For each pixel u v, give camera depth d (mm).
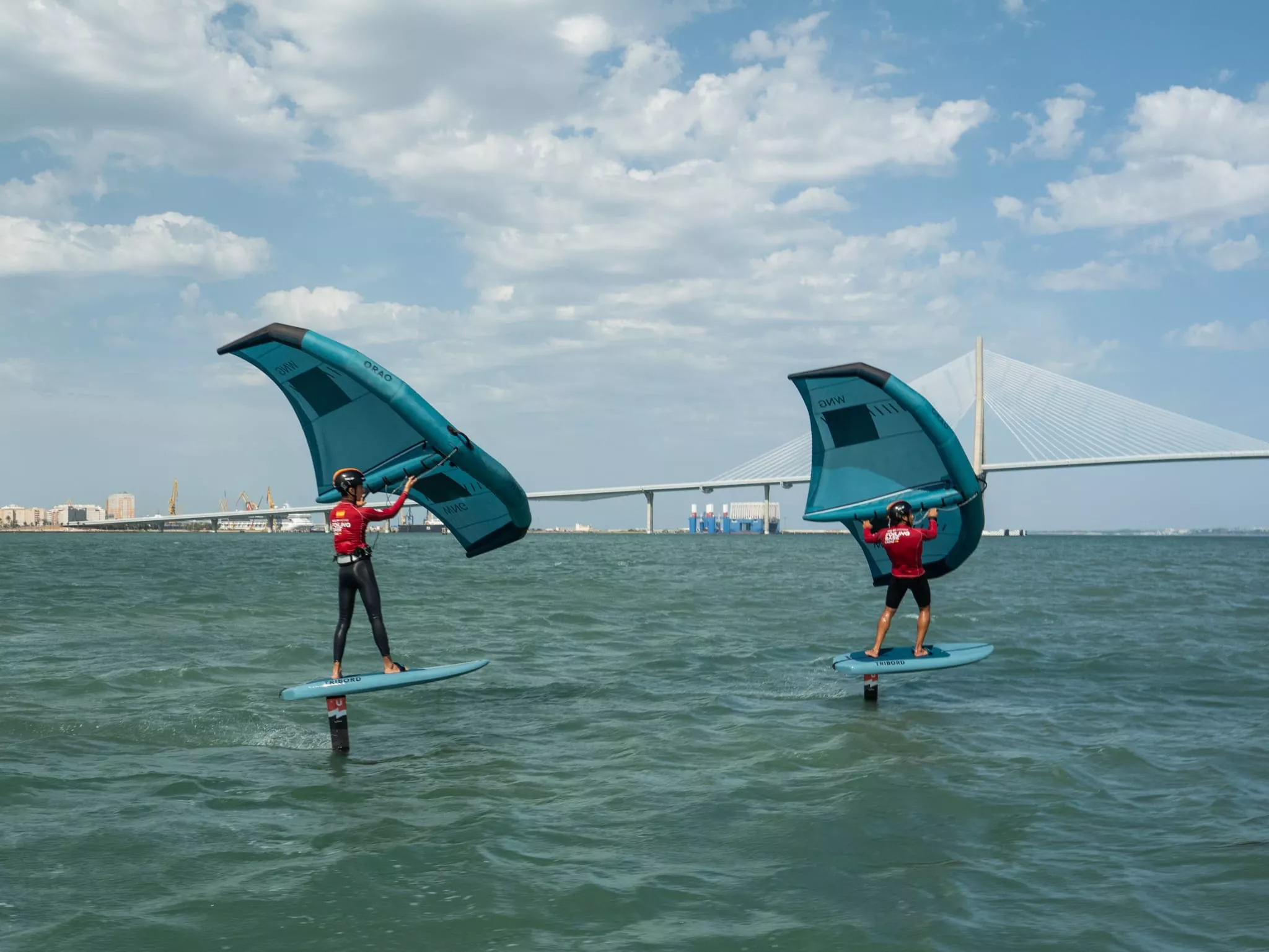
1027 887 5383
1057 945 4625
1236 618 20625
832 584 33594
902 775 7723
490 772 7973
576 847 6059
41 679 12094
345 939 4711
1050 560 64188
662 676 13016
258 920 4938
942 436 10617
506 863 5746
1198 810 6828
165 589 29281
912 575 10945
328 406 9805
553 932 4789
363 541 9227
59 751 8602
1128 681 12516
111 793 7309
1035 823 6539
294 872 5609
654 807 6910
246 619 19812
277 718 10109
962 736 9234
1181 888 5340
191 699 11000
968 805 6914
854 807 6859
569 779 7742
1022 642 16266
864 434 11195
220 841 6184
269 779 7762
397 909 5066
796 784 7520
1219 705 10844
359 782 7684
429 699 11375
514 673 13219
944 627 18672
